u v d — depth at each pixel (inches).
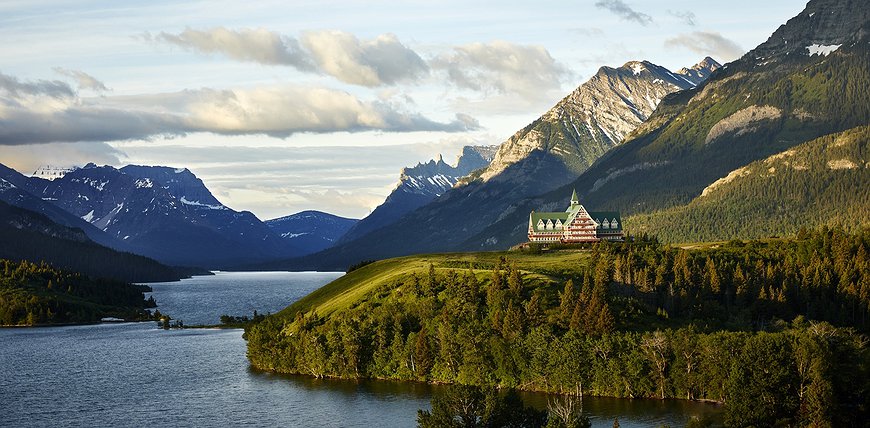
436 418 6343.5
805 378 7071.9
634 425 7288.4
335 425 7859.3
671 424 7293.3
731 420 7003.0
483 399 6397.6
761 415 6909.5
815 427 6609.3
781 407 7037.4
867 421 6776.6
